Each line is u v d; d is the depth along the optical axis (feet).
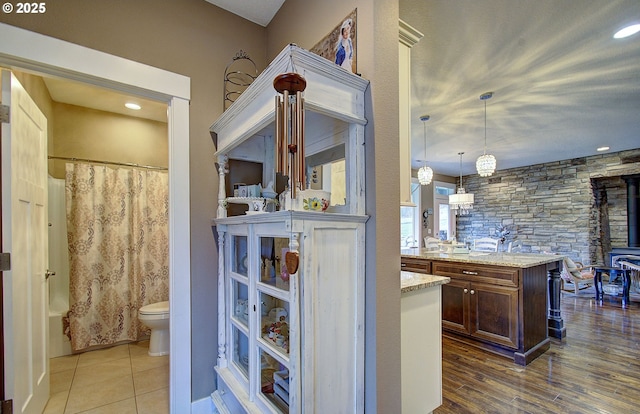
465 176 26.40
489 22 6.76
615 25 6.84
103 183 9.82
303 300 3.77
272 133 6.59
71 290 9.13
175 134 5.96
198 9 6.37
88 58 5.09
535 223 22.09
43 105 8.88
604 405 6.68
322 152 5.30
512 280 8.91
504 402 6.80
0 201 4.99
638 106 11.42
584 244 19.74
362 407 4.36
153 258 10.64
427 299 5.76
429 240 15.26
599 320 12.62
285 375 4.39
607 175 18.81
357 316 4.34
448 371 8.27
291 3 6.31
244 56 6.47
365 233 4.45
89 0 5.15
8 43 4.48
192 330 6.02
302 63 3.83
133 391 7.02
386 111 4.53
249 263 5.01
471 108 11.68
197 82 6.28
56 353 8.93
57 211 9.75
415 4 6.15
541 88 9.95
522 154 19.17
